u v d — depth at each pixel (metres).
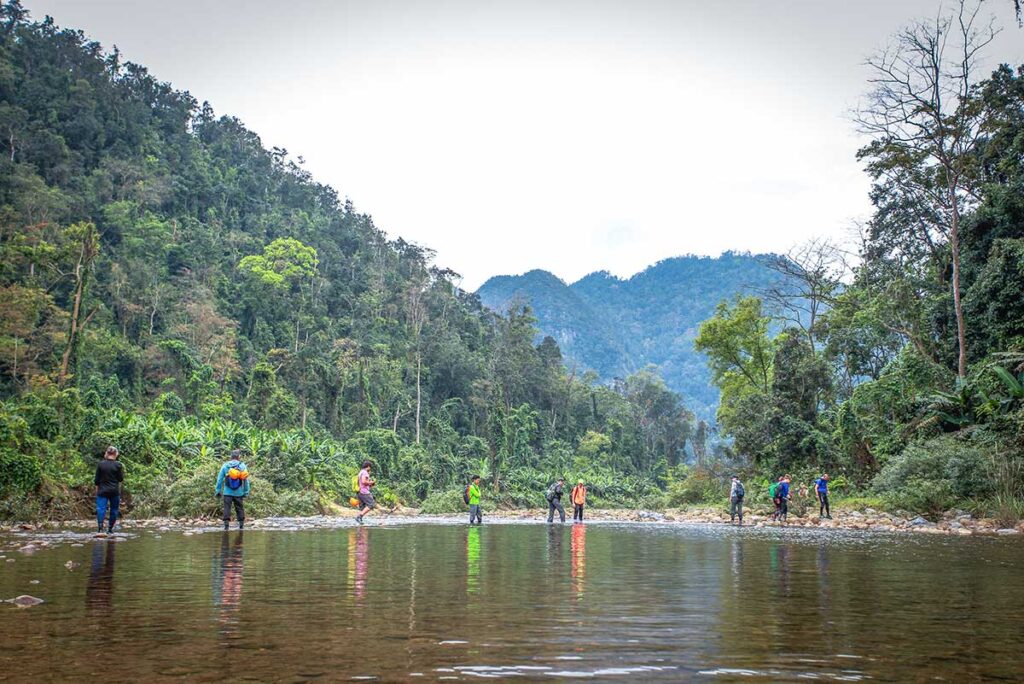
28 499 17.95
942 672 3.11
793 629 4.18
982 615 4.71
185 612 4.70
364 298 90.31
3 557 8.70
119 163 87.75
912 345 31.52
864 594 5.79
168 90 118.44
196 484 20.77
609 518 31.20
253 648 3.57
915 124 30.58
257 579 6.61
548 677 2.99
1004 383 23.95
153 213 88.44
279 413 52.16
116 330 64.25
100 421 24.83
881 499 25.22
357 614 4.65
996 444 22.61
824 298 42.62
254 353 72.06
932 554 10.27
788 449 34.59
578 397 96.81
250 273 84.88
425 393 80.50
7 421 18.48
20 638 3.80
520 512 41.06
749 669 3.16
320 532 15.36
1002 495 20.88
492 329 104.12
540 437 81.25
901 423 29.59
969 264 30.58
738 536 15.44
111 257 74.25
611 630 4.12
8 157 76.44
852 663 3.29
